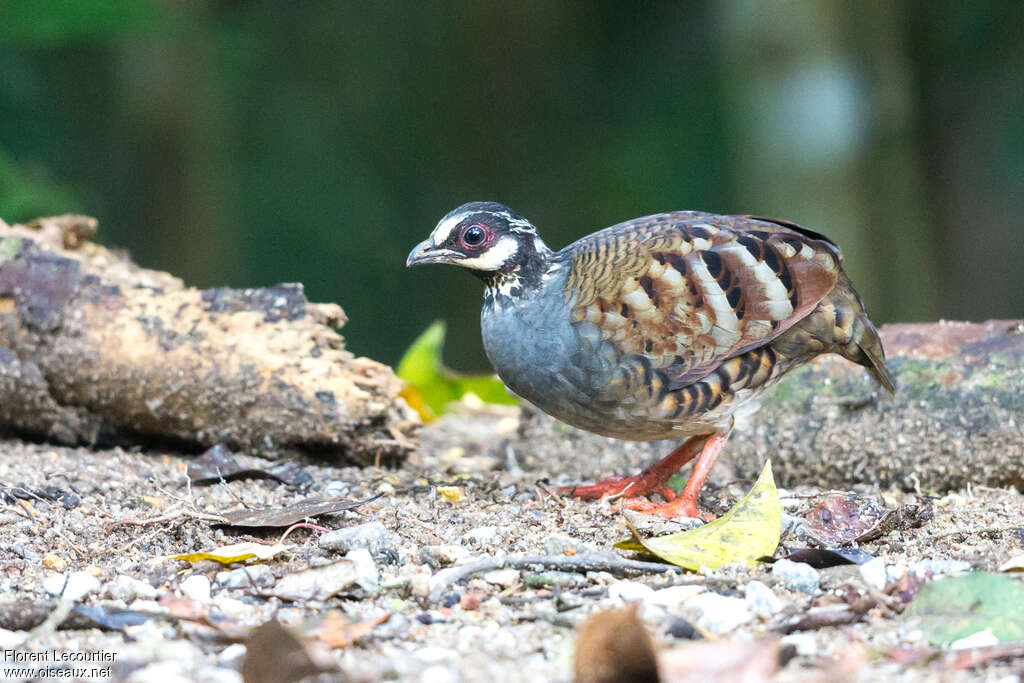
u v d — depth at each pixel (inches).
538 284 380.2
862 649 255.6
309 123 918.4
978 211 911.7
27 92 766.5
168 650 257.8
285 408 430.9
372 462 443.2
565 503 386.0
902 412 420.2
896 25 804.0
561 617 274.8
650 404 370.3
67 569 317.7
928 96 890.1
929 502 378.9
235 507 373.4
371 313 913.5
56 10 712.4
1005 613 267.9
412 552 330.3
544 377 375.2
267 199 897.5
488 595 298.8
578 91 966.4
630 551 330.6
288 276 897.5
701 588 293.9
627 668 226.1
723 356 367.6
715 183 902.4
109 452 447.8
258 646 234.4
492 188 962.7
